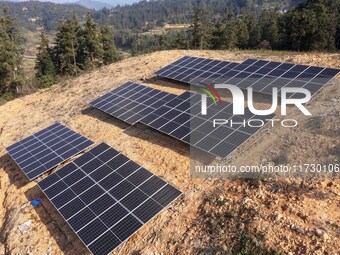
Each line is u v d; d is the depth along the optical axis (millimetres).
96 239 12055
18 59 51719
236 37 70125
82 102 27656
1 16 54062
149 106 20562
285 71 20047
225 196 12984
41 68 60500
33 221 15102
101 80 32094
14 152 20438
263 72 20891
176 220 12734
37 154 19391
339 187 11633
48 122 25734
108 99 23719
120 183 14375
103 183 14688
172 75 25656
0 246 14641
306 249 9703
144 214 12625
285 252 9844
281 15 81000
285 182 12547
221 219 11906
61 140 20266
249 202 12156
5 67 48219
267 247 10195
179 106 19062
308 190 11859
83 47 60938
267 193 12305
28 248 13672
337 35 53750
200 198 13445
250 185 13031
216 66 24531
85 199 14086
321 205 11070
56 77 54969
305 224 10500
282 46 57406
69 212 13688
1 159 22047
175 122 17547
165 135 18672
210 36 71000
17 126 26953
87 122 23250
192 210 12992
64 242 13508
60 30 59656
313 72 18891
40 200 16172
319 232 10016
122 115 20766
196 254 11039
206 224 12039
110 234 12109
